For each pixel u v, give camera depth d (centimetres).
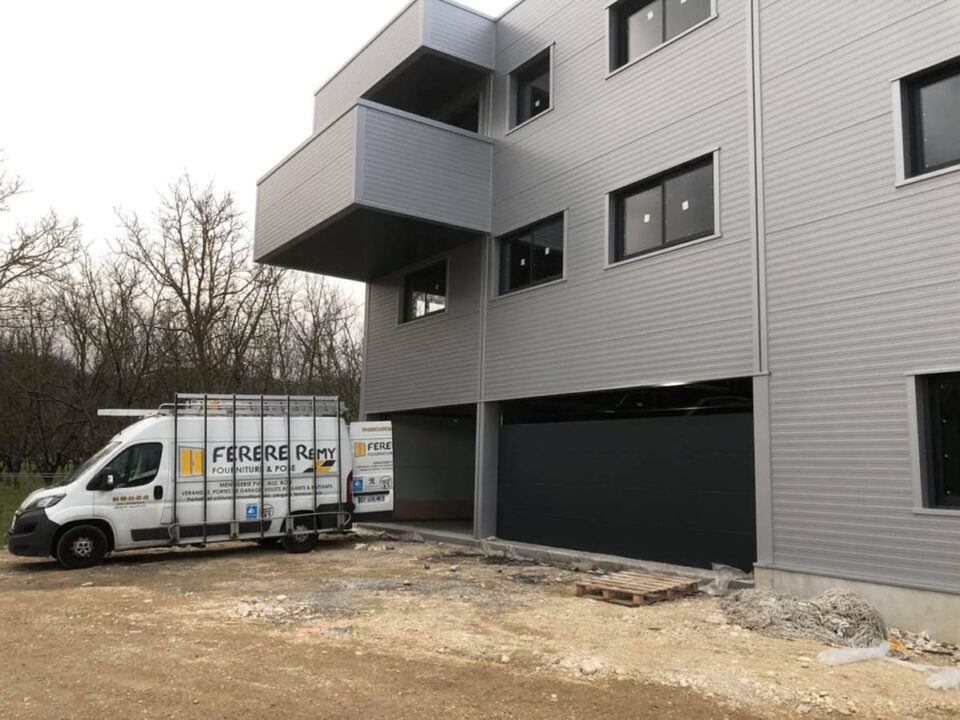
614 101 1209
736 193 991
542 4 1391
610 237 1191
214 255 2830
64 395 2920
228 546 1436
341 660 617
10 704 509
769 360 925
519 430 1373
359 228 1432
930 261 779
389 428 1478
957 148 786
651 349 1092
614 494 1166
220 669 589
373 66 1600
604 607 848
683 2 1126
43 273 2788
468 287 1510
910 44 820
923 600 750
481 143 1465
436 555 1296
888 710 524
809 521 862
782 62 953
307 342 3416
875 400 813
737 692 549
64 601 880
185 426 1252
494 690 544
